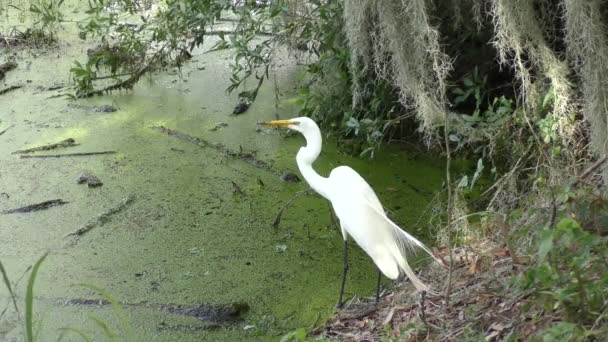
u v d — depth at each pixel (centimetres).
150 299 426
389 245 388
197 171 561
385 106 564
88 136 617
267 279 442
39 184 545
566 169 436
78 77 693
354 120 530
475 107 564
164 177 553
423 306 353
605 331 275
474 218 478
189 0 627
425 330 348
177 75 726
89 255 467
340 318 396
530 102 470
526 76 461
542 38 450
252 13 724
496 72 557
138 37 749
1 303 424
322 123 602
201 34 661
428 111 480
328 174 552
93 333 399
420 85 480
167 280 442
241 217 503
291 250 468
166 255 465
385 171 554
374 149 563
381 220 391
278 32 650
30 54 783
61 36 827
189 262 458
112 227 494
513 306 327
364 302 412
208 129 623
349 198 399
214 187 539
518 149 487
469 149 549
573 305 290
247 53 605
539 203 406
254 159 575
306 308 416
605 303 287
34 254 468
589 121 438
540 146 441
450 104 502
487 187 513
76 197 528
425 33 455
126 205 518
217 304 419
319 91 610
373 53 521
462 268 398
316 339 362
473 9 501
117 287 437
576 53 430
